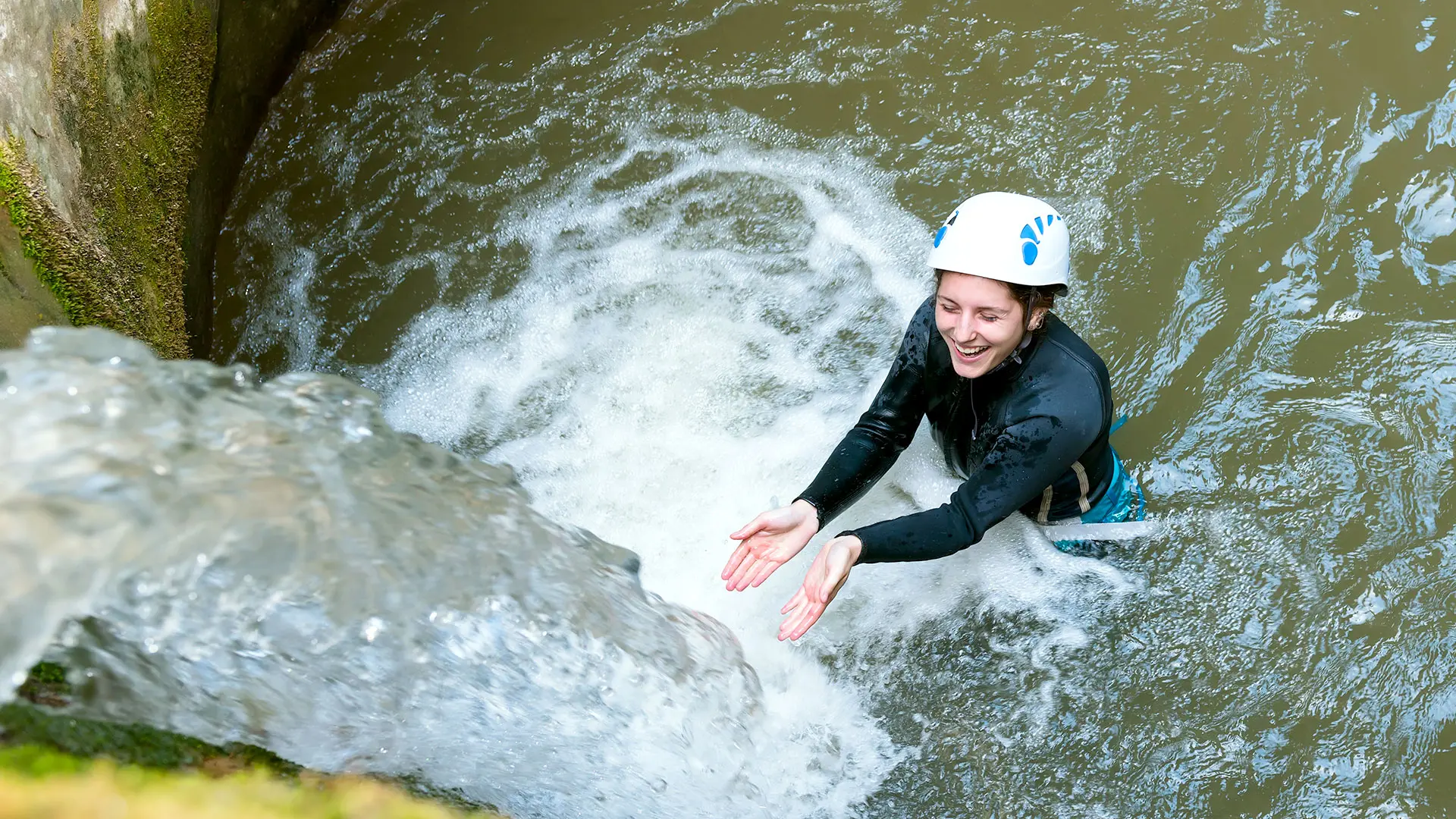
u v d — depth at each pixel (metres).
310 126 4.34
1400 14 4.30
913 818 2.59
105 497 1.51
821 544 3.09
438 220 4.04
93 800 1.33
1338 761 2.66
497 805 2.02
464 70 4.52
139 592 1.54
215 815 1.39
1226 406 3.33
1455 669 2.79
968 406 2.63
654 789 2.34
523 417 3.51
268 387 1.97
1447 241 3.67
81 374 1.65
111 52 3.25
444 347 3.69
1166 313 3.55
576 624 2.16
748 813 2.51
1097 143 4.04
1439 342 3.42
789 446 3.40
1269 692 2.78
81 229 2.86
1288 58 4.21
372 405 2.09
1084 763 2.68
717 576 3.07
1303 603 2.93
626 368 3.62
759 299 3.79
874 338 3.68
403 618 1.90
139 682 1.68
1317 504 3.12
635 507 3.25
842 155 4.14
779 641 2.90
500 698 2.07
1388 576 2.97
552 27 4.66
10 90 2.68
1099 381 2.50
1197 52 4.27
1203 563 3.01
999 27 4.45
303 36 4.57
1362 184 3.83
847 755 2.69
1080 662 2.85
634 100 4.38
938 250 2.38
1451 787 2.60
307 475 1.85
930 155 4.11
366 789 1.61
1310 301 3.55
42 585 1.38
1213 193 3.85
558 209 4.07
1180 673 2.82
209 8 3.87
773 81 4.39
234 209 4.07
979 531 2.50
